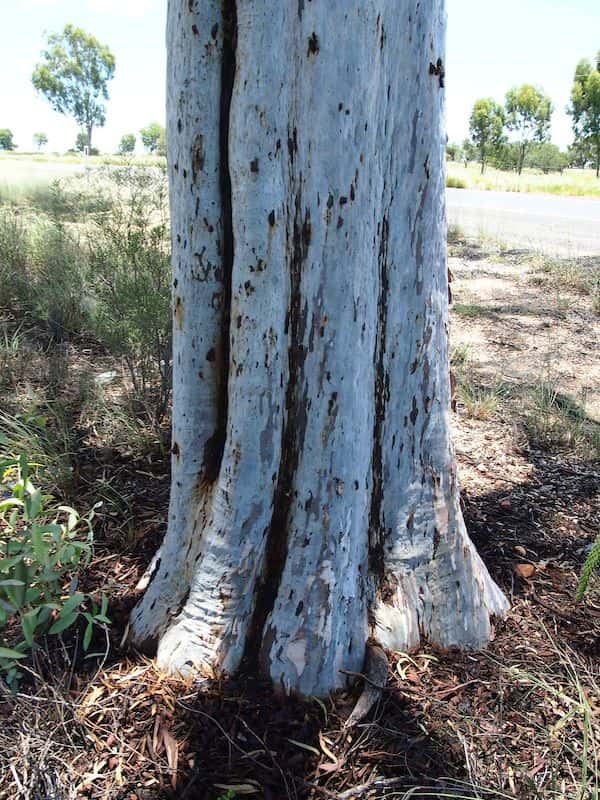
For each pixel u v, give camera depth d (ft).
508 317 26.37
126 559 10.36
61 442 13.57
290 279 7.18
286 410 7.60
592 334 24.52
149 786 6.85
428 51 7.20
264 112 6.61
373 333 7.70
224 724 7.49
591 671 8.63
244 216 6.95
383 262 7.70
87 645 7.96
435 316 8.14
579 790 7.00
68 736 7.22
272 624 7.93
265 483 7.75
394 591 8.57
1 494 11.30
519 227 49.88
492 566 10.84
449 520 8.75
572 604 9.99
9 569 8.17
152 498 12.15
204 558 8.09
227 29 6.74
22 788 6.68
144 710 7.63
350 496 7.82
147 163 24.40
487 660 8.68
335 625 7.89
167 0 7.07
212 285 7.59
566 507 12.98
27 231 27.22
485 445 15.62
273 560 8.05
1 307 21.80
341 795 6.79
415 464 8.48
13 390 15.94
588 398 18.47
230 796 6.72
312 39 6.43
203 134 7.04
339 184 6.84
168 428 14.37
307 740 7.38
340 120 6.66
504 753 7.40
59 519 11.21
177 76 7.00
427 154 7.52
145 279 14.33
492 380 19.39
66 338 19.99
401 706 7.82
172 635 8.21
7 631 8.57
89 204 28.55
